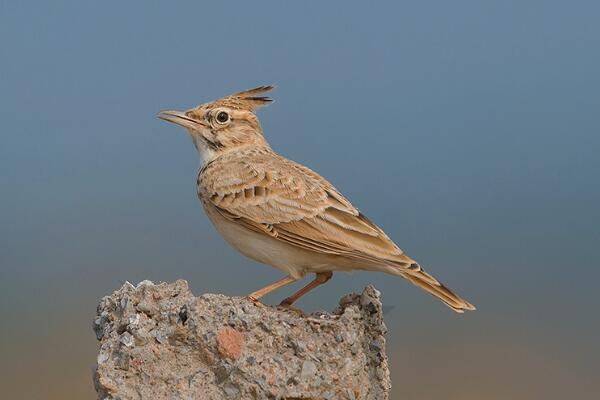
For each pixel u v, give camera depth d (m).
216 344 11.92
